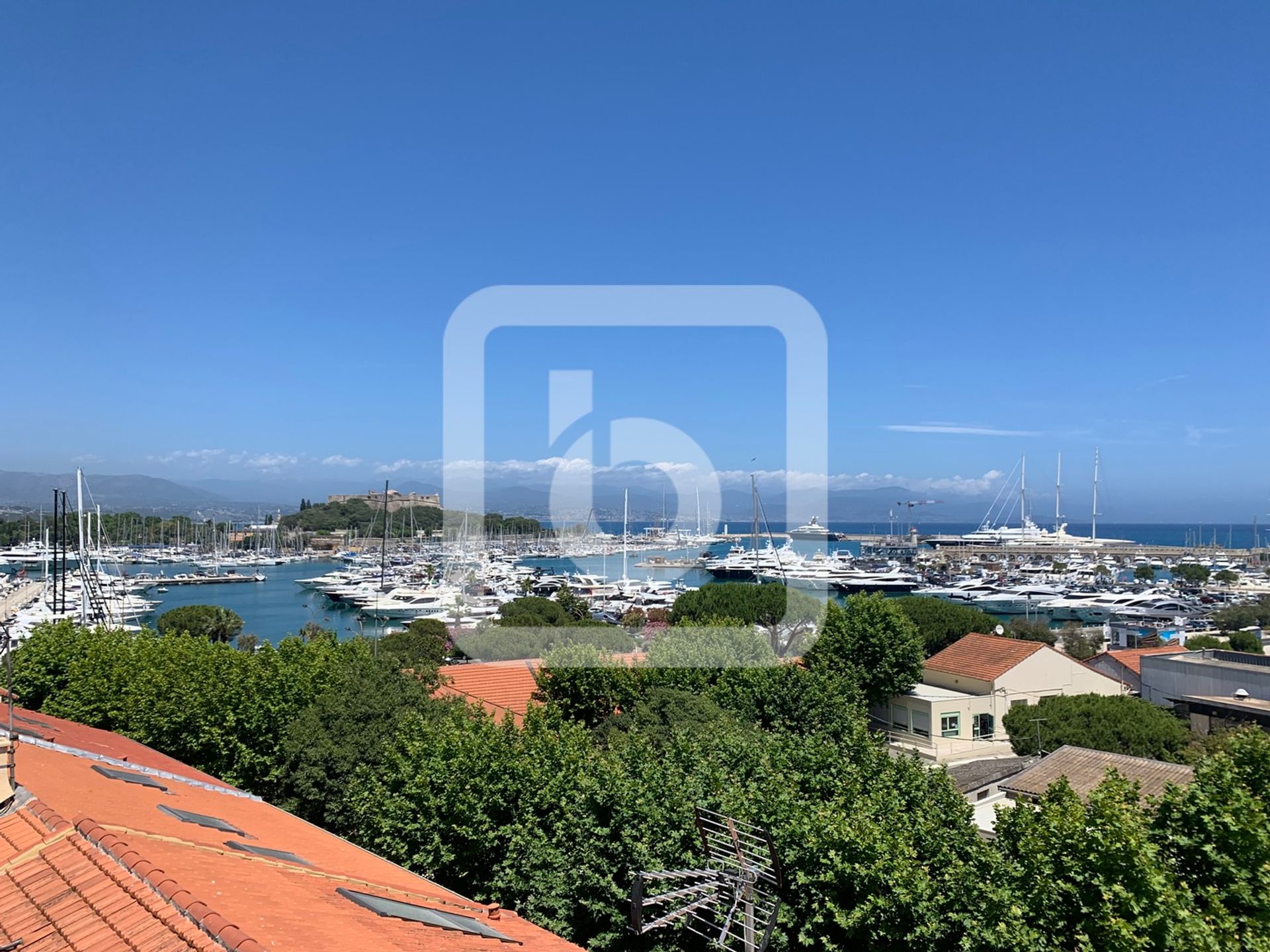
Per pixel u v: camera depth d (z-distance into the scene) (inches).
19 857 413.7
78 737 863.7
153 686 1130.7
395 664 1141.1
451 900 561.6
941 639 2262.6
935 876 626.5
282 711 1072.8
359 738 979.9
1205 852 581.3
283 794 1058.7
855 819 651.5
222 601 4904.0
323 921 374.0
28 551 6456.7
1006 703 1704.0
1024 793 954.7
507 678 1371.8
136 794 593.9
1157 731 1348.4
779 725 1018.1
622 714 1017.5
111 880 374.6
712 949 632.4
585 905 709.3
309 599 4953.3
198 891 359.6
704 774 785.6
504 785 783.1
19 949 335.0
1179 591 4990.2
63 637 1419.8
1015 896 571.5
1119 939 506.9
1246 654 1742.1
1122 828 551.8
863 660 1627.7
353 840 957.8
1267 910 541.0
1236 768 651.5
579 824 737.0
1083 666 1771.7
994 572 6003.9
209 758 1095.0
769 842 441.1
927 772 831.1
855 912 603.2
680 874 415.5
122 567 6136.8
